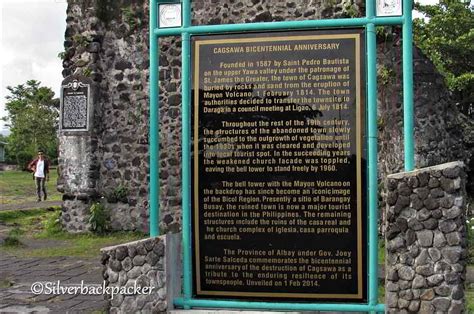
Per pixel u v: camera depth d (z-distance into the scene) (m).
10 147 44.94
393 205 5.10
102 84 12.34
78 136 12.22
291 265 5.36
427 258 5.01
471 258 8.63
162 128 11.90
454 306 4.92
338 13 11.13
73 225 12.21
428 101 11.65
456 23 22.25
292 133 5.37
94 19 12.27
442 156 11.80
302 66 5.38
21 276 8.45
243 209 5.45
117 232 12.09
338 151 5.29
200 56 5.56
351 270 5.25
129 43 12.26
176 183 11.77
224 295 5.48
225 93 5.50
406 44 5.25
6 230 13.38
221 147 5.49
